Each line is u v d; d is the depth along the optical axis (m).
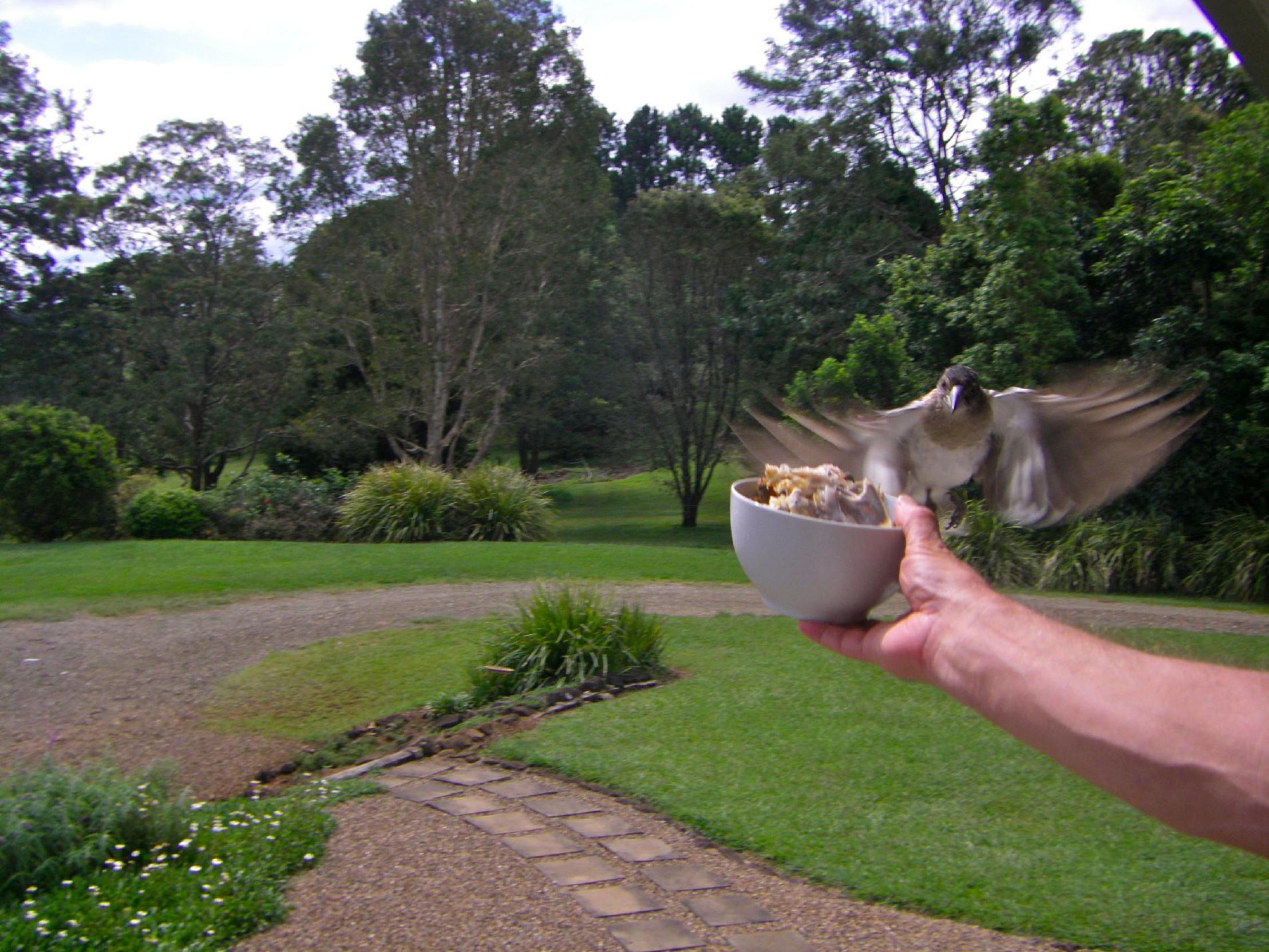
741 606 12.93
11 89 34.44
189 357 32.53
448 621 12.09
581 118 30.92
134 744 8.07
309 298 30.88
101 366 34.94
